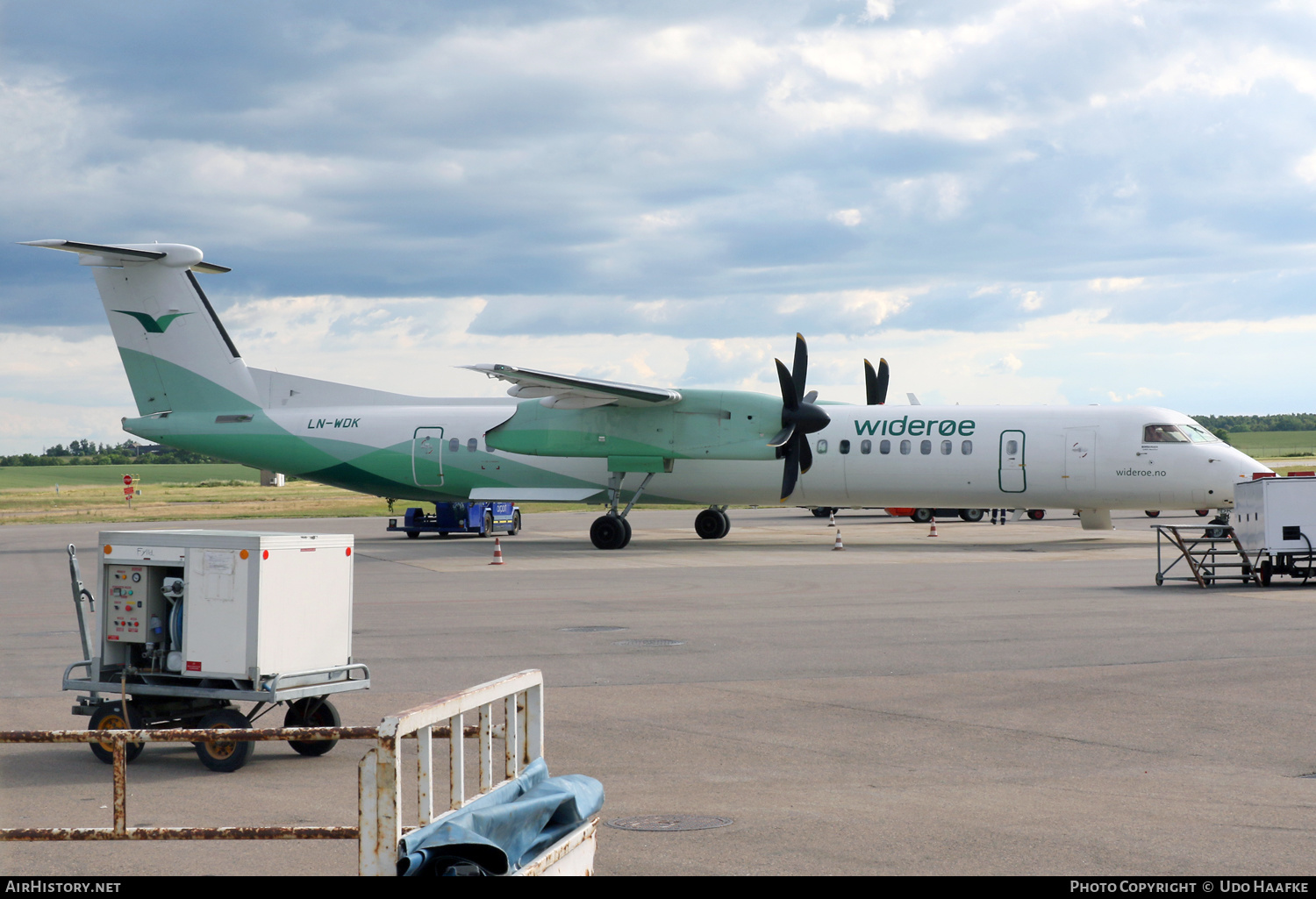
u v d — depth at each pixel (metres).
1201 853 5.89
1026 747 8.40
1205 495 26.44
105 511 63.22
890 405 28.95
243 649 8.16
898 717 9.47
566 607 17.19
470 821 4.36
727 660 12.34
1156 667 11.70
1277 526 19.05
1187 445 26.56
